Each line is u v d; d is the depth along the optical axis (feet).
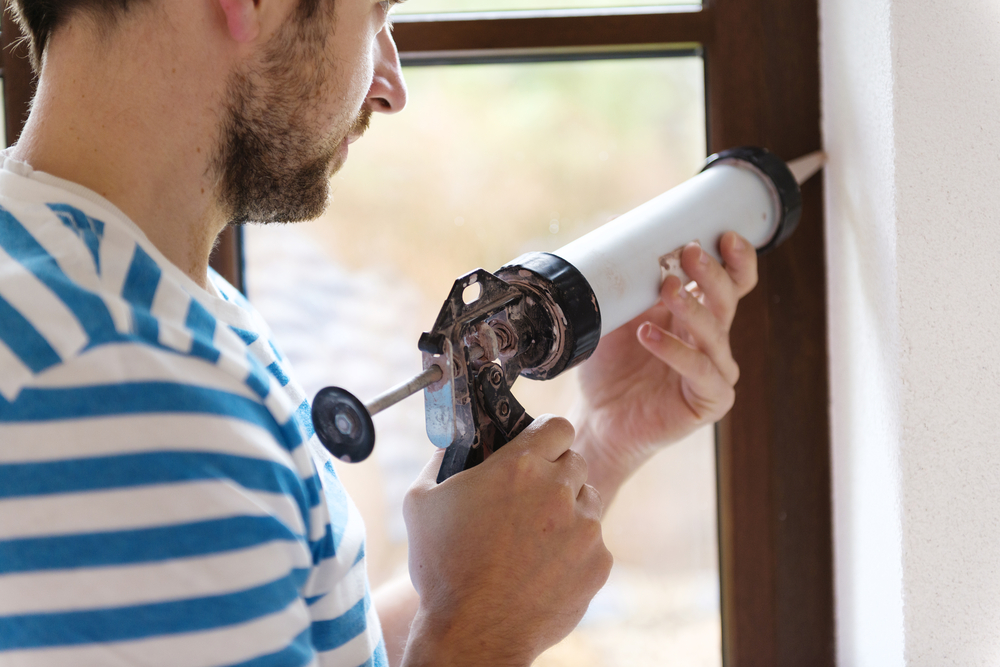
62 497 1.43
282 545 1.58
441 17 2.94
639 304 2.53
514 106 3.16
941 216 2.35
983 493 2.39
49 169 1.79
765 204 2.74
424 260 3.30
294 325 3.31
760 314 3.02
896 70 2.32
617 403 3.15
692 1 2.96
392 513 3.47
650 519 3.29
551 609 2.02
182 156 1.90
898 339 2.37
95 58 1.81
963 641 2.41
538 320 2.27
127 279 1.65
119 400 1.46
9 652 1.46
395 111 2.48
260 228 3.24
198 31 1.84
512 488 2.06
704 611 3.26
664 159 3.15
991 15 2.32
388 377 3.37
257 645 1.53
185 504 1.46
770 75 2.93
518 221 3.25
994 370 2.38
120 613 1.44
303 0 1.92
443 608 1.98
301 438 1.77
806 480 3.04
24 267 1.56
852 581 2.81
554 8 2.95
